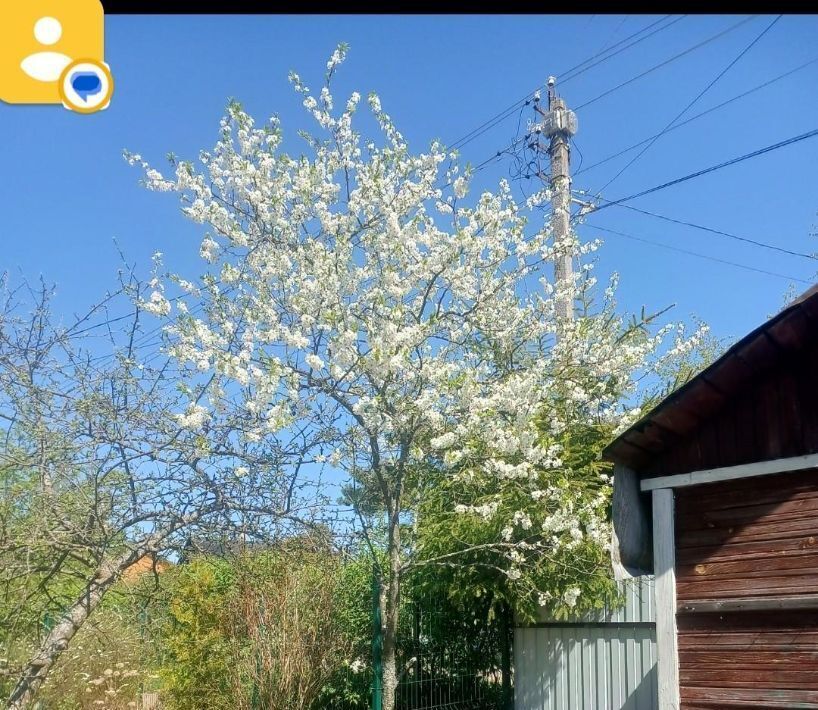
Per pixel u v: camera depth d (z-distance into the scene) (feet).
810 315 14.29
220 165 25.93
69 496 17.92
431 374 24.03
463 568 27.12
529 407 25.11
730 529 15.34
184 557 19.51
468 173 26.81
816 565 14.23
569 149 41.09
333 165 26.48
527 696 28.99
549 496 25.59
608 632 27.40
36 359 18.20
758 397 15.28
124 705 26.08
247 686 27.45
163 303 22.72
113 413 18.34
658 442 16.05
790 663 14.20
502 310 28.32
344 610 29.53
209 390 21.29
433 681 29.32
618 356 30.60
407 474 26.25
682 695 15.20
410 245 25.85
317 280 24.20
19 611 18.07
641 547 16.43
